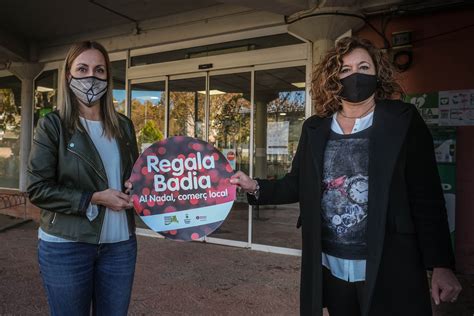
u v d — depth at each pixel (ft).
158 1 20.80
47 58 29.09
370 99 5.92
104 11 22.58
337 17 16.94
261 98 20.38
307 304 5.85
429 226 5.09
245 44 20.76
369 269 5.17
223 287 14.55
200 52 22.34
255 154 20.65
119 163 6.81
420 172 5.20
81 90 6.46
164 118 23.65
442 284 5.16
